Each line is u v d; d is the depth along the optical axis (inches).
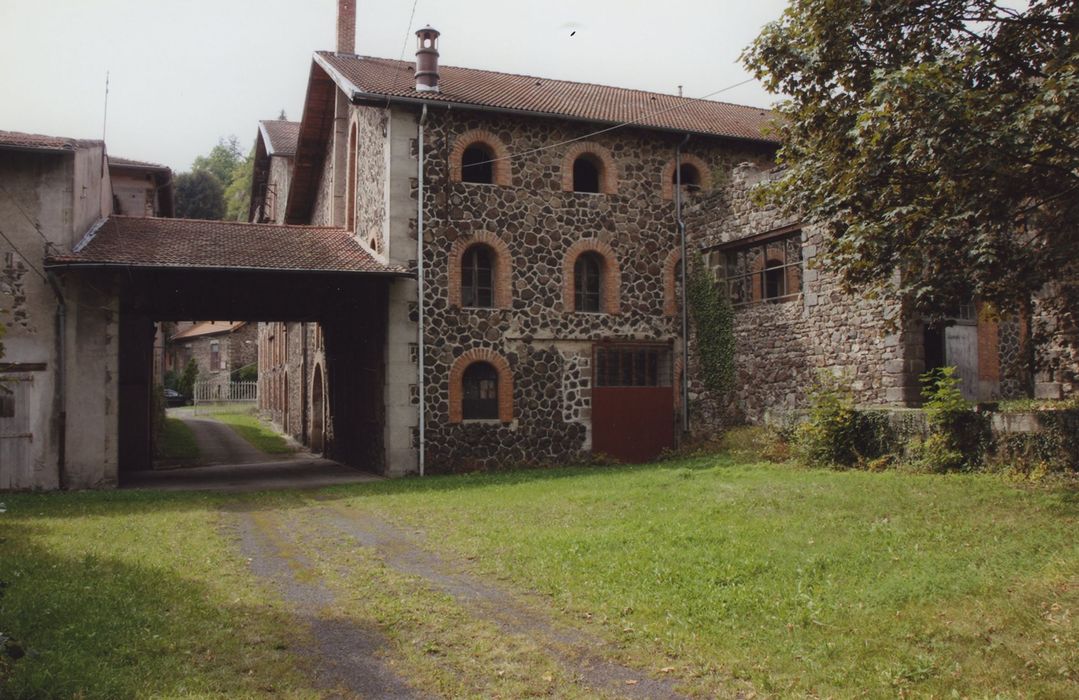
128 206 1116.5
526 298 774.5
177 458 991.6
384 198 742.5
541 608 283.4
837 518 387.2
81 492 622.5
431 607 284.8
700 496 479.8
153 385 956.6
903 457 545.3
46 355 640.4
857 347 645.9
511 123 776.9
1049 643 223.8
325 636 255.8
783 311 724.7
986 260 369.4
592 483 578.6
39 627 243.8
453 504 510.9
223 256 667.4
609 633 256.4
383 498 561.9
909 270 395.5
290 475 779.4
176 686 207.2
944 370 535.2
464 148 758.5
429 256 738.2
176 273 652.7
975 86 399.9
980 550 313.1
